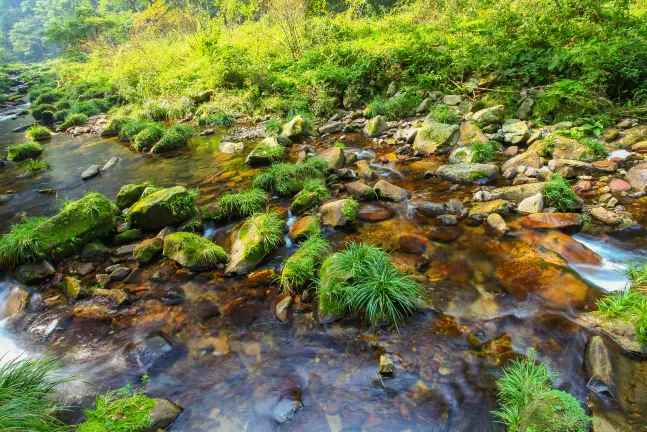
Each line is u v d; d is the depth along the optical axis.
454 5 14.23
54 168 9.21
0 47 59.47
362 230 5.24
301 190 6.30
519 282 3.98
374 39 13.30
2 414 2.65
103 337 3.82
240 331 3.77
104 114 15.02
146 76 15.96
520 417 2.58
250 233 4.98
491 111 8.06
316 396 3.05
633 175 5.50
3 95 22.42
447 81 10.20
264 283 4.41
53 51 62.16
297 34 14.11
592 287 3.79
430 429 2.73
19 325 4.07
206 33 17.12
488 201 5.47
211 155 8.98
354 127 9.45
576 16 9.45
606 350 3.00
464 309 3.76
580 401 2.72
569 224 4.72
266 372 3.31
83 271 4.85
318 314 3.82
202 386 3.21
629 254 4.23
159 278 4.62
